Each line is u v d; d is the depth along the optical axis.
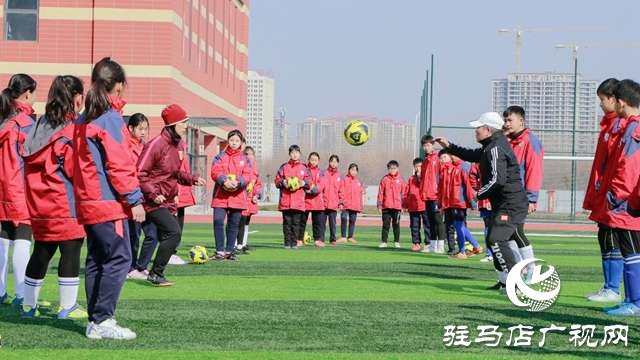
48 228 6.34
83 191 5.61
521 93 74.00
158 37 29.56
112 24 29.44
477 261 13.01
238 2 46.94
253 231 21.86
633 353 5.39
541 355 5.29
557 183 34.44
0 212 7.01
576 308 7.44
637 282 7.09
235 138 12.06
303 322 6.37
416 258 13.39
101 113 5.61
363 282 9.38
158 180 8.73
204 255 11.41
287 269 10.85
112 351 5.20
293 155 15.09
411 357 5.15
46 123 6.16
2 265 7.25
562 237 22.70
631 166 7.09
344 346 5.44
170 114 8.82
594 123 34.44
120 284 5.68
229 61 44.69
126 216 5.68
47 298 7.68
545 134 29.81
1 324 6.18
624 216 7.11
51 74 29.45
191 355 5.10
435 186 14.82
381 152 100.38
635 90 7.29
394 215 16.48
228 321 6.38
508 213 8.33
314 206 16.27
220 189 12.06
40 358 4.97
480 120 8.37
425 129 29.42
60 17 29.41
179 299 7.65
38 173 6.27
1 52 29.34
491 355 5.26
